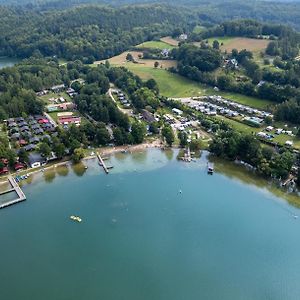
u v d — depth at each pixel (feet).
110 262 601.62
